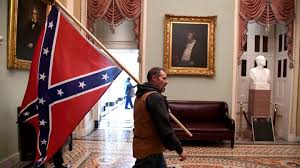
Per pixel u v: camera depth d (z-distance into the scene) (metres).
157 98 2.44
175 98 7.49
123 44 9.22
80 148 6.11
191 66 7.42
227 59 7.48
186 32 7.40
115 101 15.78
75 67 2.95
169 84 7.49
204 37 7.42
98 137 7.29
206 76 7.49
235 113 7.50
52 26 3.00
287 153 6.11
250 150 6.34
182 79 7.50
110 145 6.44
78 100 2.90
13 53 4.39
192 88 7.51
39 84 2.93
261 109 7.38
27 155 4.50
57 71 2.93
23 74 4.94
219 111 7.28
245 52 8.53
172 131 2.42
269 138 7.31
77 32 3.02
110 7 7.34
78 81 2.92
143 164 2.52
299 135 7.47
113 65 3.01
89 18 7.34
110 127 8.80
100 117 10.01
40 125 2.89
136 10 7.36
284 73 7.90
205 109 7.26
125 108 14.44
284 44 7.93
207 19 7.39
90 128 8.06
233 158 5.64
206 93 7.50
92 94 2.92
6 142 4.40
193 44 7.40
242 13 7.41
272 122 7.42
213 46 7.40
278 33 8.34
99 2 7.33
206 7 7.46
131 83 14.30
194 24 7.40
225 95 7.50
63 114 2.88
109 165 4.98
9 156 4.49
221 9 7.45
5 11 4.28
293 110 7.50
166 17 7.36
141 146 2.53
